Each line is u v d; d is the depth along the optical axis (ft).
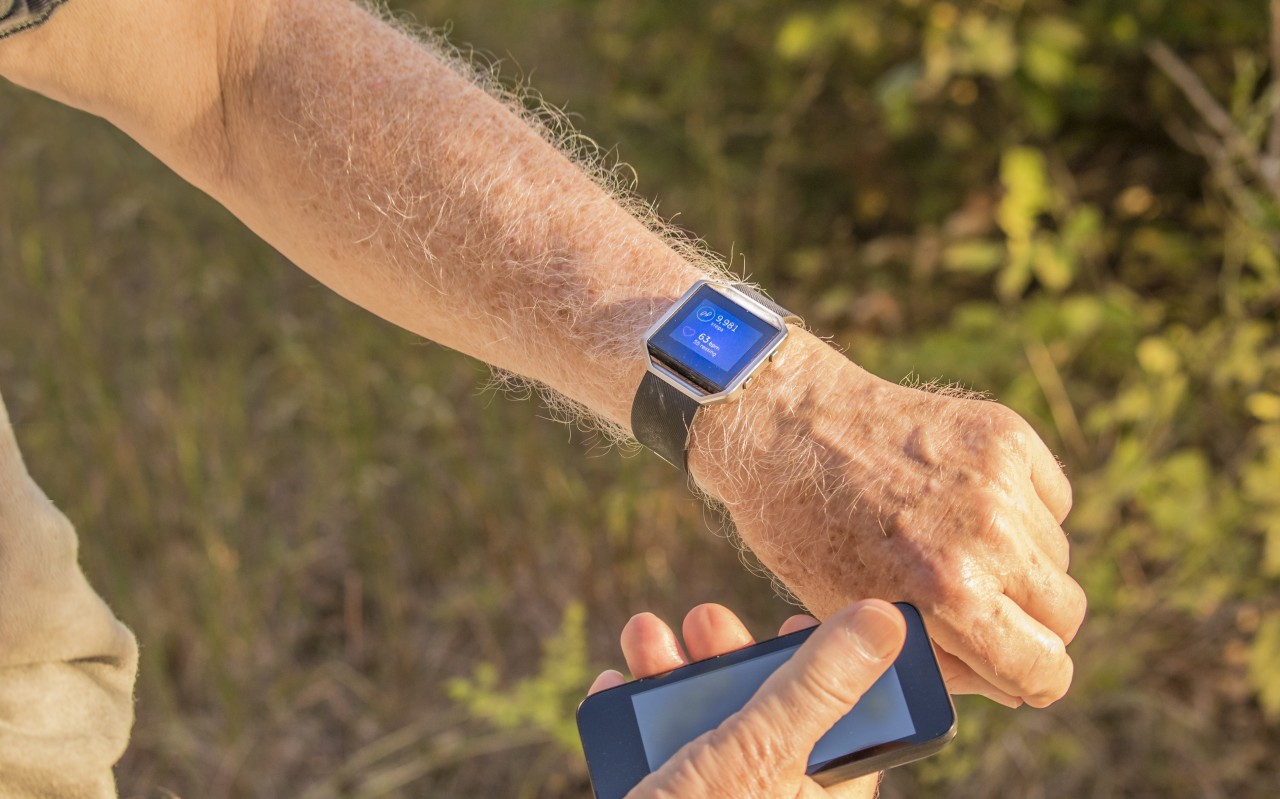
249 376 9.22
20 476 2.87
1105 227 8.66
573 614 6.32
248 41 3.27
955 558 2.87
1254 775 6.68
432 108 3.27
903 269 9.08
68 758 2.94
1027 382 7.56
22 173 10.12
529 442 8.16
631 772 2.88
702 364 3.04
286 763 7.34
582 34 10.41
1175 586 6.98
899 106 8.34
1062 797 6.70
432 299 3.34
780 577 3.11
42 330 9.17
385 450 8.52
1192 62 8.54
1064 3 8.49
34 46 3.05
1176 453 7.52
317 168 3.28
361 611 8.04
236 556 8.02
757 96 9.80
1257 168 7.23
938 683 2.77
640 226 3.32
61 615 2.92
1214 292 8.09
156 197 10.03
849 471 2.97
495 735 7.27
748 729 2.55
